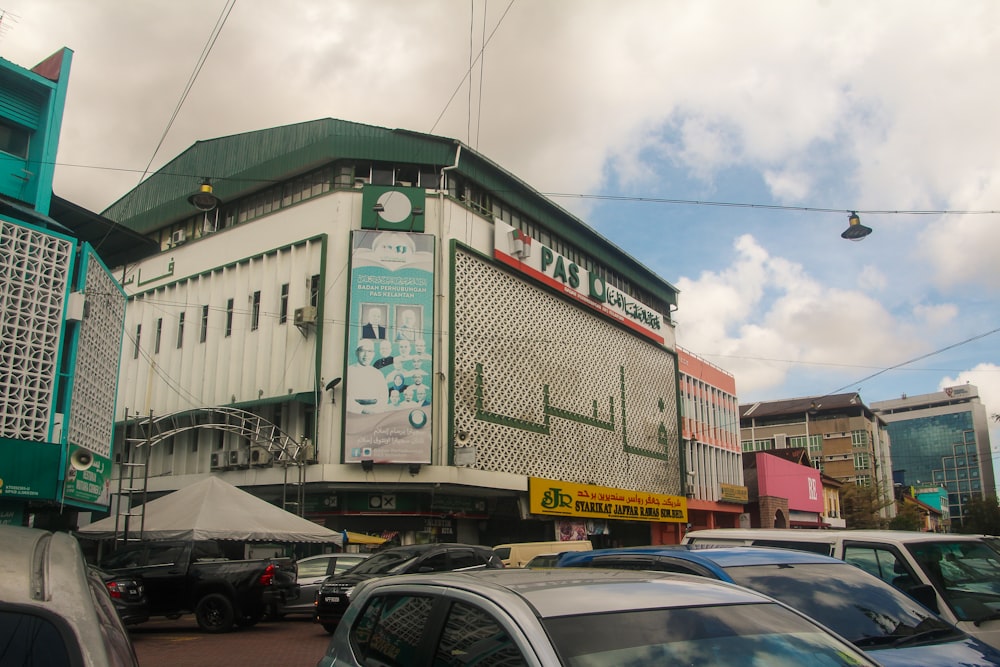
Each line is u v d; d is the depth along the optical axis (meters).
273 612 15.23
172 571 14.49
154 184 33.94
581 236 36.38
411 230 26.81
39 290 16.55
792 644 3.31
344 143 27.94
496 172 30.70
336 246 26.89
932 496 105.94
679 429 42.06
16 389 15.95
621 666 2.94
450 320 26.83
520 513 28.45
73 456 16.59
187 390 29.69
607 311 36.19
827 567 5.84
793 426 92.69
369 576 13.95
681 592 3.57
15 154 17.94
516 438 28.98
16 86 17.97
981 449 124.56
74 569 2.78
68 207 23.06
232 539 15.72
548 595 3.38
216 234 30.64
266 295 28.16
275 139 29.73
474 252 28.45
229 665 10.58
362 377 25.31
